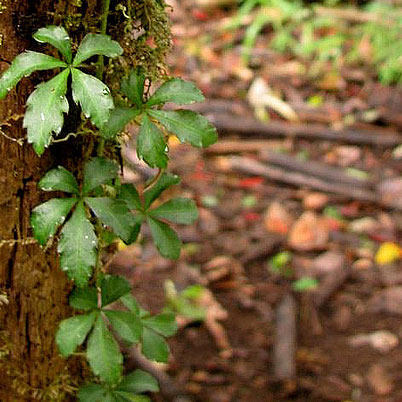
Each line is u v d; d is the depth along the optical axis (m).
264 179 1.30
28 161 0.46
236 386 0.90
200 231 1.18
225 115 1.45
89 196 0.45
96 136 0.46
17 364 0.51
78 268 0.42
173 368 0.92
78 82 0.40
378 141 1.38
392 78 1.54
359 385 0.91
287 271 1.10
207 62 1.63
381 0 1.75
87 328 0.45
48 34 0.40
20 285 0.49
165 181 0.48
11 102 0.44
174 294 1.03
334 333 0.99
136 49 0.47
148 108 0.43
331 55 1.64
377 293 1.06
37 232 0.42
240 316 1.02
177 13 1.81
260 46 1.69
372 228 1.18
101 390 0.49
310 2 1.79
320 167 1.31
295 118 1.45
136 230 0.47
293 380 0.91
